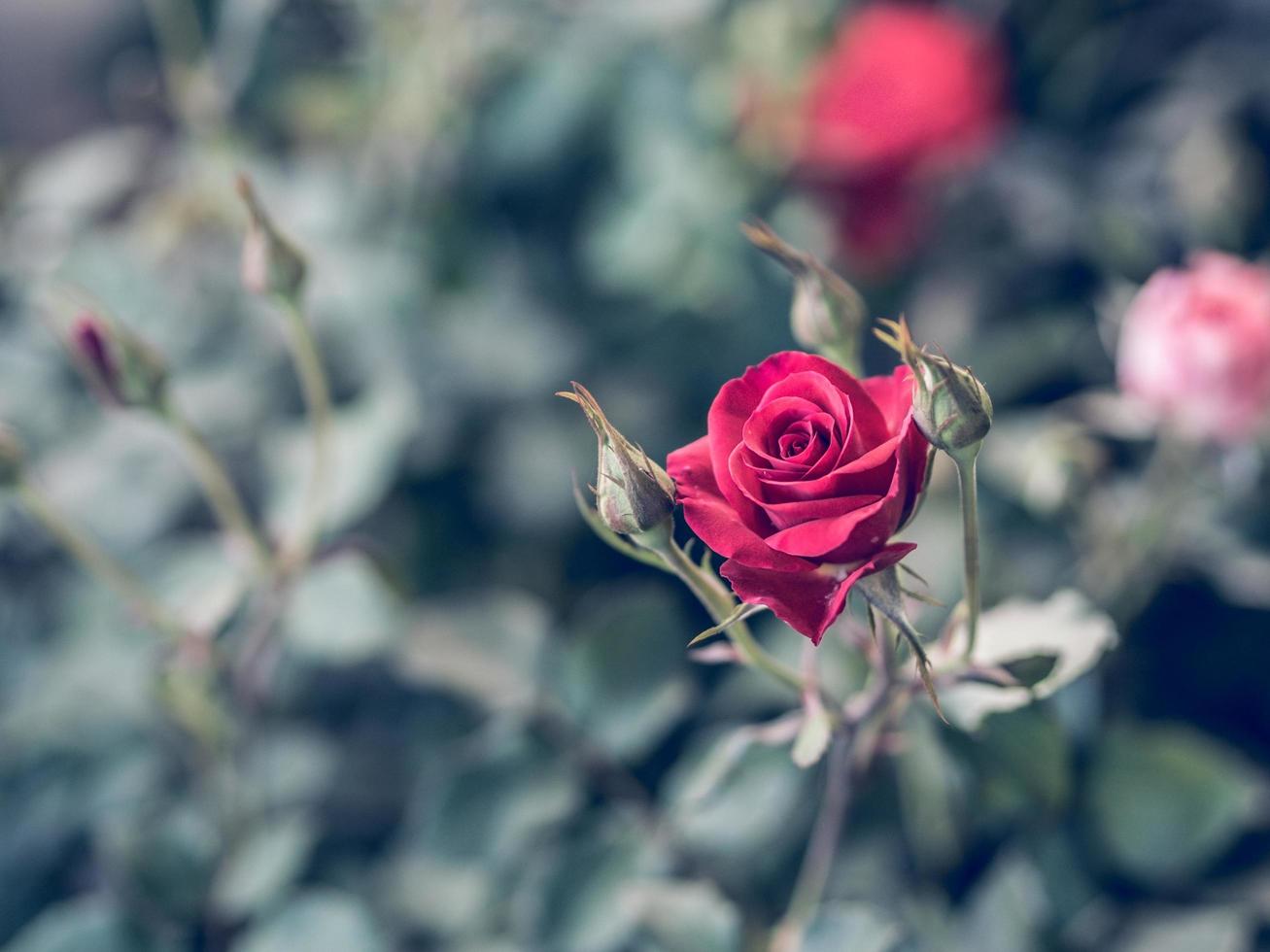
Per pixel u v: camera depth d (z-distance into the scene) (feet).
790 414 2.15
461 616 2.71
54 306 2.54
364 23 3.21
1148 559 2.76
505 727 2.64
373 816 2.81
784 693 2.65
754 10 3.14
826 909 2.43
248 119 3.23
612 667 2.66
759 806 2.57
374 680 2.91
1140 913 2.57
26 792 2.74
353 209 3.08
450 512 3.00
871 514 2.10
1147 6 3.28
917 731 2.54
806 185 3.06
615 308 3.08
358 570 2.78
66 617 2.83
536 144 3.11
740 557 2.14
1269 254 3.02
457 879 2.66
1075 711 2.60
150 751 2.77
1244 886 2.59
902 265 3.16
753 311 3.05
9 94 4.16
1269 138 3.10
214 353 2.96
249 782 2.74
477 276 3.08
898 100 3.01
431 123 3.10
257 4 3.11
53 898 2.76
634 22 3.13
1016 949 2.55
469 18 3.13
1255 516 2.77
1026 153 3.12
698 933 2.49
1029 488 2.76
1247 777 2.67
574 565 3.00
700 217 3.07
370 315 2.99
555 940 2.55
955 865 2.61
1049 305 3.03
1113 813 2.58
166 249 3.12
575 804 2.61
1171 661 2.78
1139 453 2.87
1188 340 2.65
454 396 2.99
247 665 2.67
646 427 3.02
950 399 2.14
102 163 3.23
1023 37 3.32
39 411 2.91
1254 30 3.18
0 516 2.84
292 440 2.81
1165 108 3.12
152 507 2.88
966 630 2.34
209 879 2.66
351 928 2.60
